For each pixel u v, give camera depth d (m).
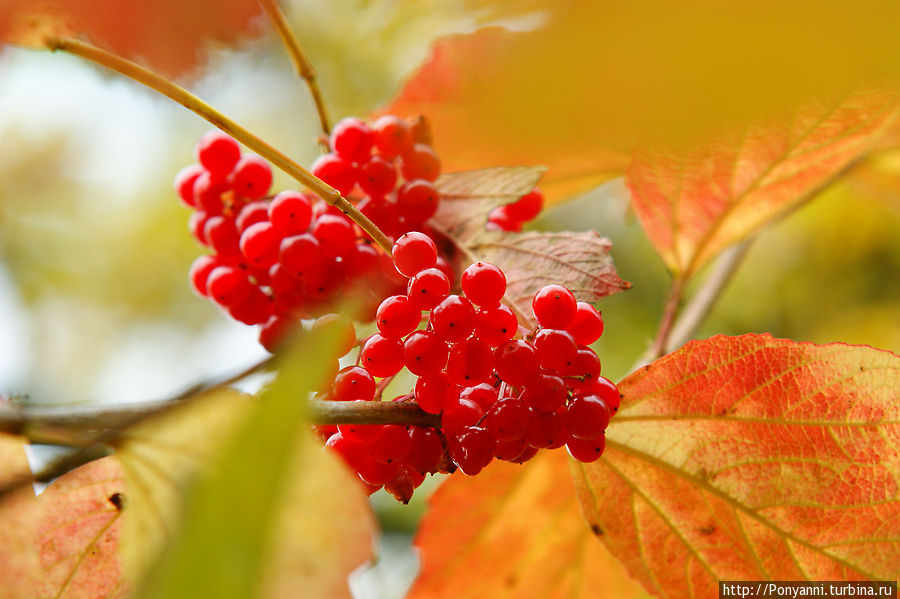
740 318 0.85
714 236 0.53
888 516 0.46
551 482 0.52
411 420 0.43
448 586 0.53
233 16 0.33
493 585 0.53
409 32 0.45
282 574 0.38
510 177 0.49
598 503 0.48
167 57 0.34
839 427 0.46
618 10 0.21
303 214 0.46
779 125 0.48
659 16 0.21
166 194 0.86
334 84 0.62
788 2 0.21
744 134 0.49
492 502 0.52
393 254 0.44
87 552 0.43
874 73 0.21
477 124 0.24
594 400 0.43
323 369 0.35
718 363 0.46
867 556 0.46
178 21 0.33
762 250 0.85
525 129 0.22
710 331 0.85
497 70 0.22
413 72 0.51
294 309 0.48
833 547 0.46
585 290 0.46
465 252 0.48
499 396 0.45
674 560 0.48
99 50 0.43
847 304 0.85
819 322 0.85
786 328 0.85
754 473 0.46
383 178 0.47
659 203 0.52
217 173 0.48
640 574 0.48
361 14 0.46
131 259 0.88
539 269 0.47
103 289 0.88
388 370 0.44
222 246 0.48
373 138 0.47
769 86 0.21
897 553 0.46
